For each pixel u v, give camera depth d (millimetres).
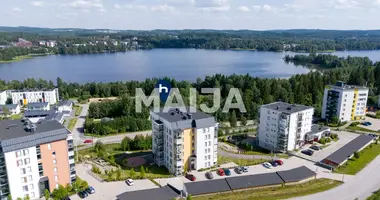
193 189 85625
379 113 168875
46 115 161750
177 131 93875
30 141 78938
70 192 85938
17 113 186375
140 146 123250
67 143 86062
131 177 95938
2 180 77438
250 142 133000
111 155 114250
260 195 85812
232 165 106562
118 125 150250
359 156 111875
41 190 82938
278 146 120125
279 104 130250
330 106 158625
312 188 90062
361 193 87500
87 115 175250
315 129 134375
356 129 146625
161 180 94750
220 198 83812
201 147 100812
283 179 92250
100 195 85062
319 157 113875
